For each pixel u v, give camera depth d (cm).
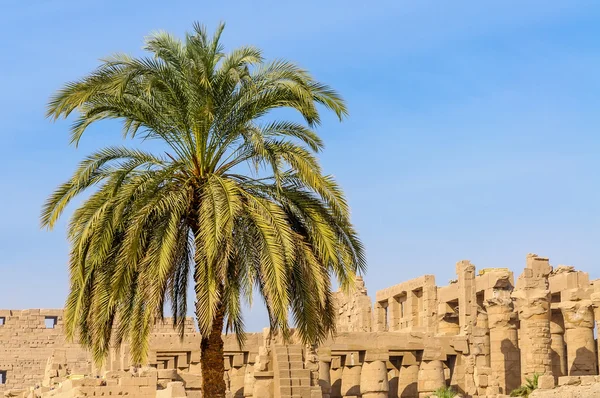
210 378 3253
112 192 3161
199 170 3250
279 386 6000
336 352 6556
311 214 3262
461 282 6762
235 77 3195
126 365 5953
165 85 3191
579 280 6694
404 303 7631
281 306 3020
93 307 3169
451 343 6588
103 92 3167
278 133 3334
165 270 3055
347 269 3288
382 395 6419
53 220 3184
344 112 3262
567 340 6588
